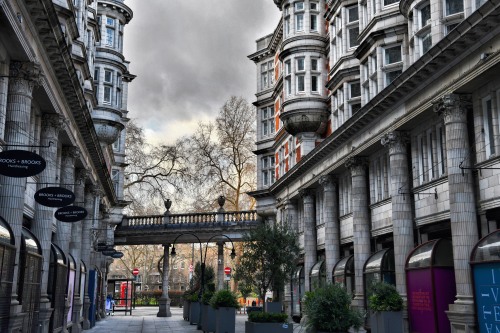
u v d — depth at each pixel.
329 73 33.50
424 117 20.61
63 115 21.17
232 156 54.69
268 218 44.03
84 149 28.31
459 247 17.00
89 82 31.58
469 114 18.72
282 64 38.69
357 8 30.55
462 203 17.30
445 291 17.78
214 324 24.05
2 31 13.96
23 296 14.84
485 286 15.15
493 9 14.80
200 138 60.41
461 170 17.52
